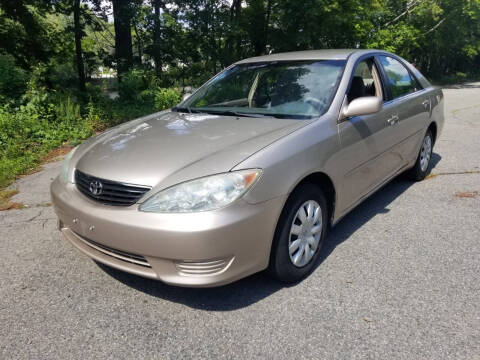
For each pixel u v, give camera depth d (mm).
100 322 2465
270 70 3734
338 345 2207
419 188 4621
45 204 4406
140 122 3514
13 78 8266
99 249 2633
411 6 22297
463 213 3887
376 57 3988
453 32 25219
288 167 2568
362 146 3307
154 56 13000
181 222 2260
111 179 2523
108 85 12016
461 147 6418
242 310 2539
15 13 10953
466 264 2988
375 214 3936
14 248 3428
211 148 2643
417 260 3062
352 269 2967
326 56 3693
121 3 11430
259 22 15859
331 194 3076
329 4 15234
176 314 2525
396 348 2170
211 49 13711
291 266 2719
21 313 2566
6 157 6020
